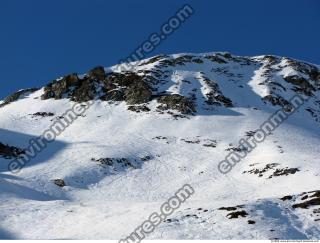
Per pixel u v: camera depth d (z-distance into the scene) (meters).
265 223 33.19
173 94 107.06
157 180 65.50
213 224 33.16
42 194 53.97
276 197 40.41
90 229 34.75
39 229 35.62
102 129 93.12
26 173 63.25
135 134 89.62
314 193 40.00
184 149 80.88
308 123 107.12
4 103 125.38
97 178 64.00
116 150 74.88
